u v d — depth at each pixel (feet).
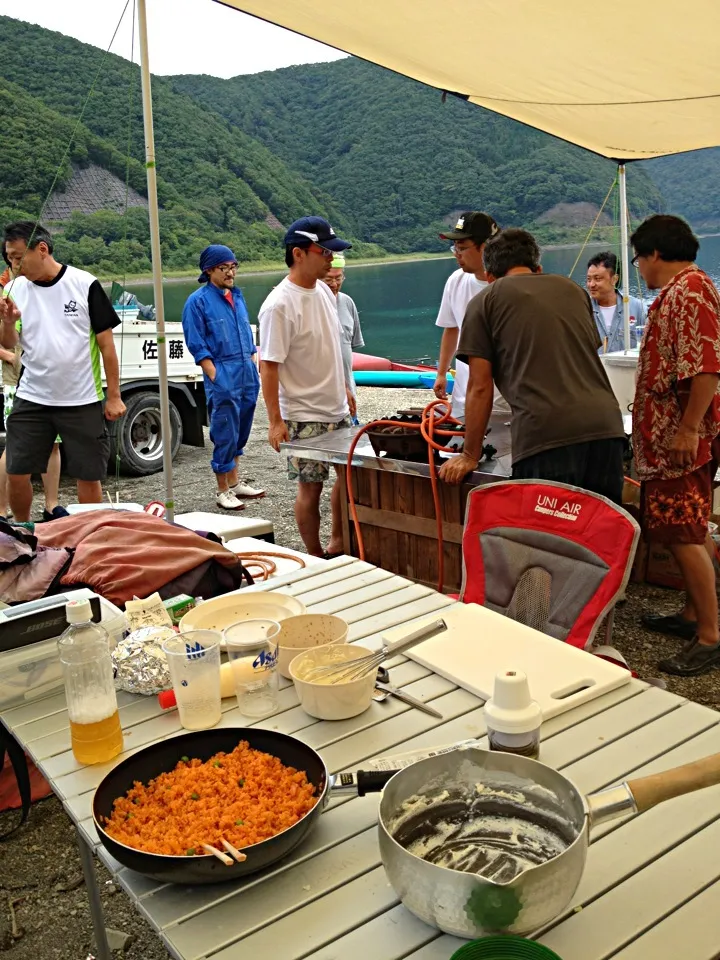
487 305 9.70
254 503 19.71
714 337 9.61
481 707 4.90
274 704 5.02
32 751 4.71
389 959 3.09
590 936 3.16
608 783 4.10
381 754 4.44
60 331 14.23
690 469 10.04
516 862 3.30
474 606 6.38
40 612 5.36
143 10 11.78
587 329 9.71
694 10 11.27
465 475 10.30
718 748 4.39
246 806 3.81
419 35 13.23
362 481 12.79
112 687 4.60
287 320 13.19
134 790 4.04
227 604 6.39
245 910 3.38
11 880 7.17
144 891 3.52
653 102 15.49
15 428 14.60
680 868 3.51
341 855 3.68
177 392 23.63
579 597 6.76
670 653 11.26
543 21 12.22
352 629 6.15
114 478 22.68
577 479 9.43
